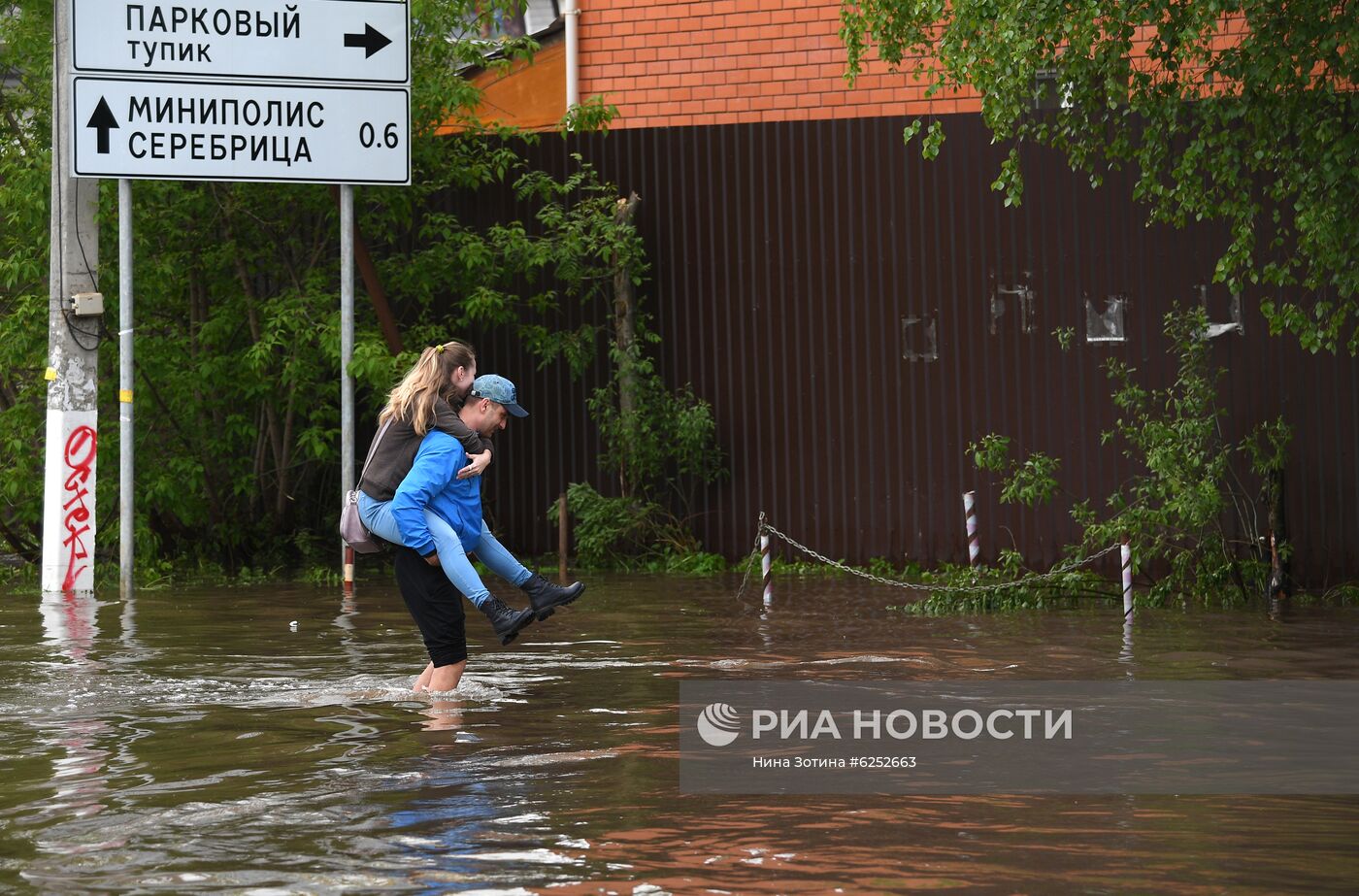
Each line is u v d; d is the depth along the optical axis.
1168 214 31.39
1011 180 30.11
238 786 13.83
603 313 40.81
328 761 14.97
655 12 46.38
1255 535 34.75
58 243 34.91
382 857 11.31
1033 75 29.05
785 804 13.00
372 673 21.22
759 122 39.47
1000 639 24.88
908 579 37.19
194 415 39.75
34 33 38.31
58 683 20.31
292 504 41.97
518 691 19.39
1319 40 27.62
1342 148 28.27
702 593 33.09
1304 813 12.60
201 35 33.88
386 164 35.00
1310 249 29.33
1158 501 36.09
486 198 41.50
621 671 21.12
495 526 41.59
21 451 37.78
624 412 39.75
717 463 39.69
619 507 39.41
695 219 39.97
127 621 28.06
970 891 10.38
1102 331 36.94
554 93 48.16
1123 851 11.40
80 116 33.22
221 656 23.08
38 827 12.35
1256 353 35.59
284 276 40.97
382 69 34.94
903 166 38.50
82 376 34.84
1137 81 29.94
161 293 39.34
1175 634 25.59
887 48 32.62
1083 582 32.41
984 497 37.75
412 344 39.91
